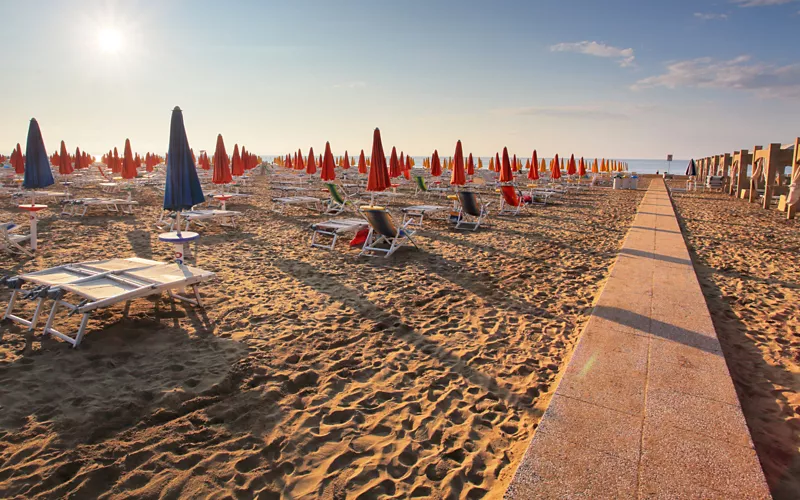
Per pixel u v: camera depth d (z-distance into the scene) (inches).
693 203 644.1
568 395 105.4
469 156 729.6
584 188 940.0
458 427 103.6
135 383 119.3
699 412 98.7
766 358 138.9
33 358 131.6
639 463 82.0
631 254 267.4
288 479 86.3
